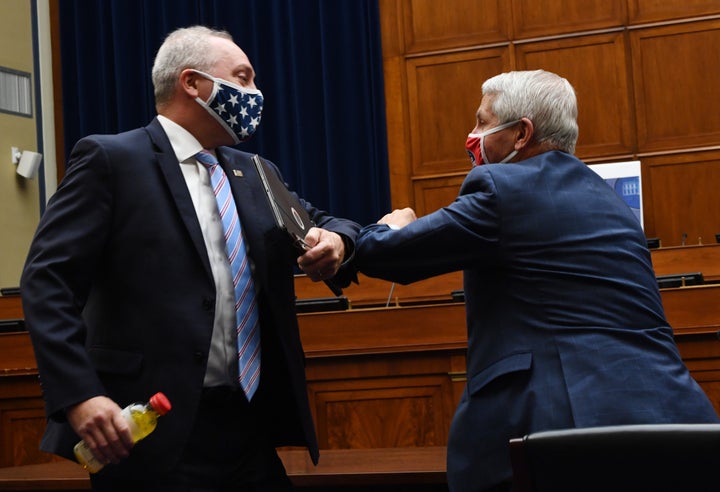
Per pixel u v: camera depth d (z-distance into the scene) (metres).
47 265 1.74
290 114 7.28
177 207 1.85
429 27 7.03
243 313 1.88
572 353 1.79
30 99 7.53
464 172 6.88
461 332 3.76
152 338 1.79
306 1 7.23
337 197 7.01
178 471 1.78
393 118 7.04
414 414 3.79
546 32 6.82
